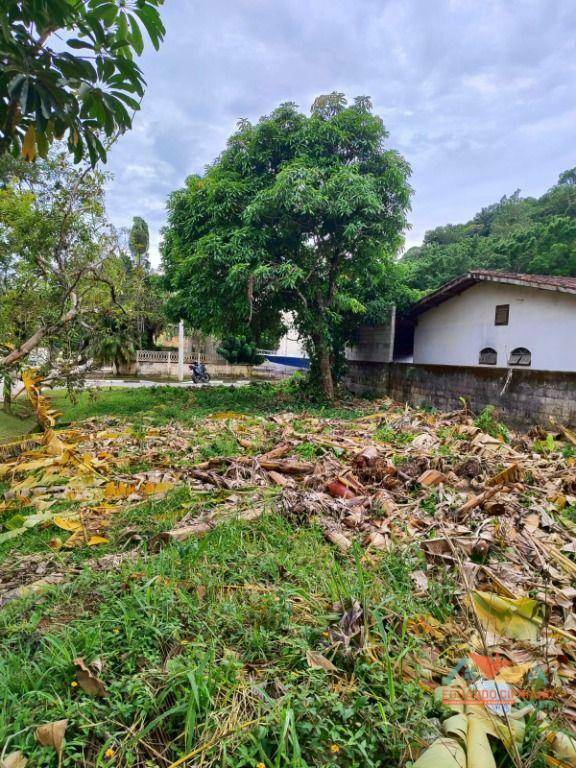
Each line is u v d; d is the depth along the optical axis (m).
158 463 4.07
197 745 1.12
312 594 1.86
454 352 9.44
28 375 5.16
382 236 8.32
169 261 10.77
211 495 3.21
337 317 9.33
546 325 7.27
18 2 1.65
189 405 8.48
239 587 1.89
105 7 1.80
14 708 1.19
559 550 2.45
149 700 1.21
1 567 2.21
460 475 3.71
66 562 2.26
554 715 1.26
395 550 2.33
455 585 2.01
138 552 2.27
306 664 1.40
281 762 1.10
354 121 8.34
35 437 4.65
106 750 1.08
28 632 1.56
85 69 1.85
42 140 1.98
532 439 5.24
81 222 5.80
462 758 1.07
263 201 7.70
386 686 1.31
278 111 8.49
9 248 5.55
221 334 10.63
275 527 2.63
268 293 8.84
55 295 5.89
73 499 3.16
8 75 1.67
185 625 1.59
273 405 8.88
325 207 7.56
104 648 1.43
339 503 3.00
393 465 3.87
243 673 1.36
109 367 19.05
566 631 1.71
